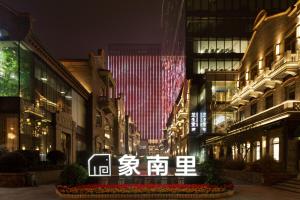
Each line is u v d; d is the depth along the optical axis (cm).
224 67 7750
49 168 3138
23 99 3406
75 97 5588
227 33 7838
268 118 3406
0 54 3378
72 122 5075
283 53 3641
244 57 5122
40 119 3866
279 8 7838
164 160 2012
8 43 3353
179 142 9994
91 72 6481
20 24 3344
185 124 8450
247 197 1953
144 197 1847
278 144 3419
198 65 7781
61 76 4675
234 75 6706
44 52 3859
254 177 2884
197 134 7462
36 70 3778
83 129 6131
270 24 4009
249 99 4825
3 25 3341
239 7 7875
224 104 6550
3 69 3369
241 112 5356
